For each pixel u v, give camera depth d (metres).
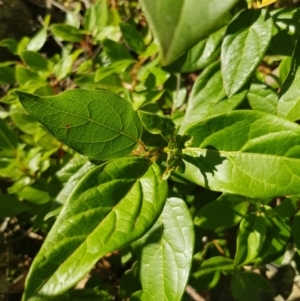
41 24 0.49
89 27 0.38
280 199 0.31
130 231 0.16
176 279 0.19
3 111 0.38
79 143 0.18
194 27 0.08
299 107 0.21
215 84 0.25
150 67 0.32
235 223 0.26
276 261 0.28
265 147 0.17
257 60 0.22
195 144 0.18
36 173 0.33
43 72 0.36
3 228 0.38
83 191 0.16
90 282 0.36
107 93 0.18
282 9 0.26
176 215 0.19
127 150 0.19
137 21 0.40
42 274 0.15
